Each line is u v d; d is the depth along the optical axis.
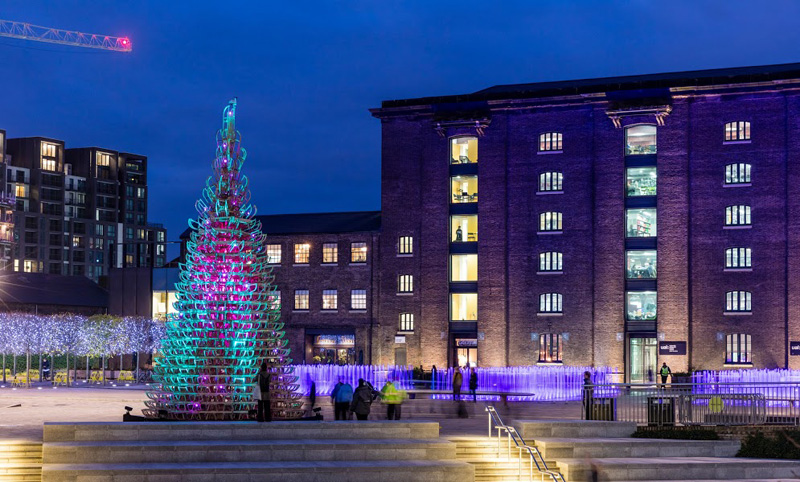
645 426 34.00
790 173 68.81
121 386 69.25
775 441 32.47
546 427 33.00
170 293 88.19
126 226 188.25
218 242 33.50
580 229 72.69
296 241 80.69
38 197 171.88
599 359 71.50
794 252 68.31
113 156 186.50
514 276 74.12
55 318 80.38
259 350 33.59
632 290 71.56
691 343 70.00
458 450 30.50
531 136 74.38
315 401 48.97
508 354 73.94
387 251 77.69
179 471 26.48
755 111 69.69
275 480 26.98
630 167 72.06
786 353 68.00
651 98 71.00
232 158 34.47
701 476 29.77
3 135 166.88
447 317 75.62
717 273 69.81
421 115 77.31
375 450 29.38
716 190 70.25
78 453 27.64
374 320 78.00
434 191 76.62
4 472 26.78
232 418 32.81
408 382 68.88
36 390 62.59
